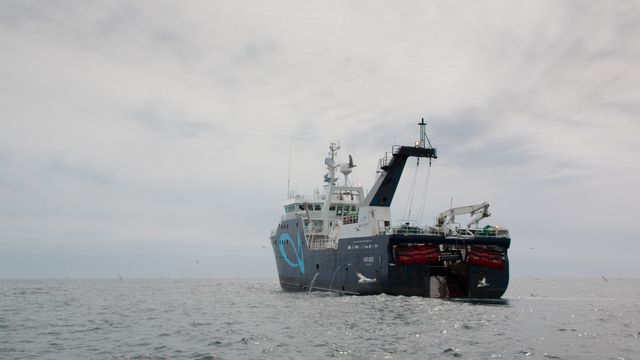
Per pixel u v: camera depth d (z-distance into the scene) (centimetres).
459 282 5219
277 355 2691
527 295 8481
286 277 7762
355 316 4016
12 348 3030
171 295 8762
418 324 3588
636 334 3281
